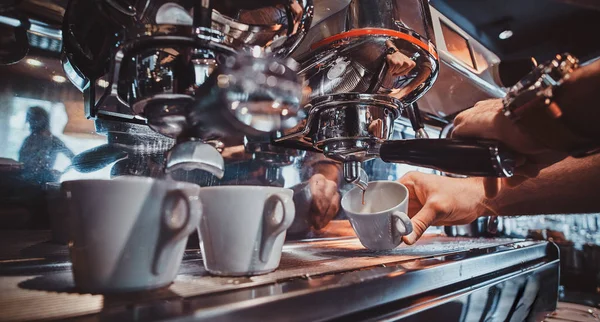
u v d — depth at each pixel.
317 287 0.29
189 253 0.51
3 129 0.45
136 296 0.27
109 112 0.48
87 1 0.35
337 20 0.42
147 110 0.32
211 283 0.32
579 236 1.17
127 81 0.32
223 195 0.35
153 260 0.29
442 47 0.79
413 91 0.48
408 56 0.44
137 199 0.29
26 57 0.47
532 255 0.65
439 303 0.37
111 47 0.34
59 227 0.44
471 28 1.06
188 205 0.30
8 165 0.45
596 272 1.08
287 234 0.70
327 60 0.43
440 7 0.95
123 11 0.31
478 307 0.43
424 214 0.60
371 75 0.44
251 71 0.29
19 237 0.45
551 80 0.29
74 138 0.50
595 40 1.06
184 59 0.30
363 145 0.46
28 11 0.47
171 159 0.32
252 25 0.32
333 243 0.69
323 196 0.76
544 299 0.63
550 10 0.96
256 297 0.26
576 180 0.64
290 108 0.32
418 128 0.60
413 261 0.44
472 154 0.35
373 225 0.54
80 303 0.25
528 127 0.32
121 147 0.53
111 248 0.28
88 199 0.28
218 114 0.30
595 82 0.28
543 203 0.68
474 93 0.93
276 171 0.69
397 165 0.99
